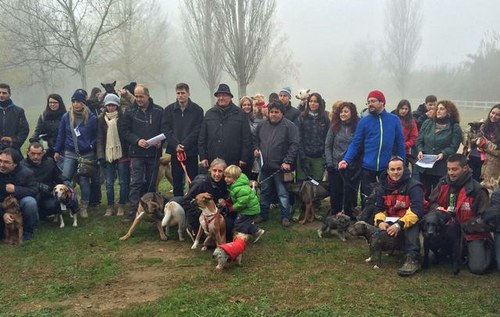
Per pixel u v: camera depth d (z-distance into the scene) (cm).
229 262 514
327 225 598
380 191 532
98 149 707
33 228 617
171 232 634
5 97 713
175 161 671
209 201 532
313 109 701
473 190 493
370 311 395
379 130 582
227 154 626
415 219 488
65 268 503
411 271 471
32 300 427
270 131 656
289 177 645
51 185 667
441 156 642
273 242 584
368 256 534
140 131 671
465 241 484
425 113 798
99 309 406
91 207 782
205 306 405
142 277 479
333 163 647
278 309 400
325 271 487
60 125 708
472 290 435
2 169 589
